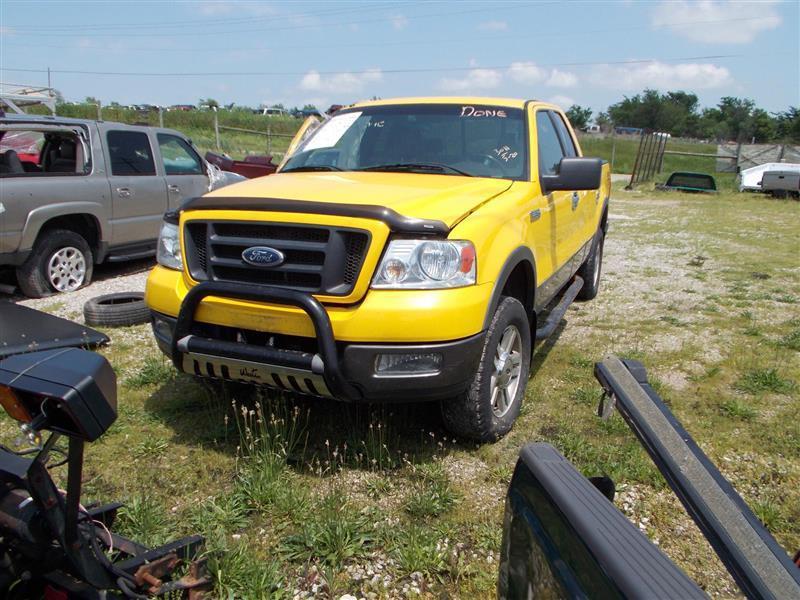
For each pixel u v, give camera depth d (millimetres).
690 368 5285
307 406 4301
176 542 2645
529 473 1735
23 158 8062
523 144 4770
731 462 3859
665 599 1149
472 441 3977
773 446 4031
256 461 3576
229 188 4062
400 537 3062
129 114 33656
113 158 7910
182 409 4355
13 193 6773
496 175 4594
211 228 3625
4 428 4105
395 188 3924
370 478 3600
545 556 1530
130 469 3646
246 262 3496
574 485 1592
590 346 5809
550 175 4695
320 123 5691
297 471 3652
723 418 4406
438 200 3723
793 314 6848
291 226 3416
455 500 3383
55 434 1971
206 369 3641
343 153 5023
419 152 4824
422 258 3354
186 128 35438
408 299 3309
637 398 1724
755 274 8789
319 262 3383
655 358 5500
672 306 7172
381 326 3277
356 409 4242
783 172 19328
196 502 3350
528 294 4453
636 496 3479
